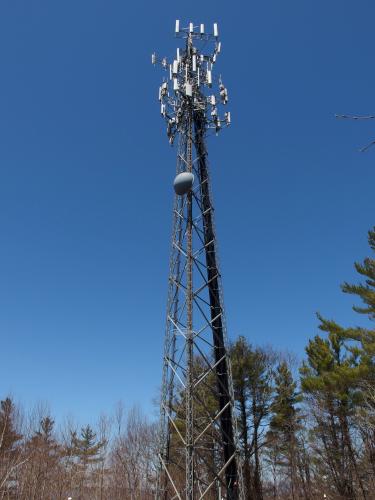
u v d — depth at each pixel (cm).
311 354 3403
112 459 4697
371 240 2678
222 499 1838
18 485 3541
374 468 2934
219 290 1806
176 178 1788
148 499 4062
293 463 3531
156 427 4656
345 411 2978
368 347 2531
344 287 2652
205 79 2214
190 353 1591
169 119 2125
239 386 3170
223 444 1675
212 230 1914
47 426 4766
